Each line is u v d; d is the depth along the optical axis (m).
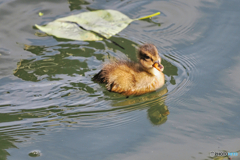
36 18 13.44
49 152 8.17
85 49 11.87
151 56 10.54
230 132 8.84
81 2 14.59
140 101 10.11
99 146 8.38
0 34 12.50
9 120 9.09
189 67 11.26
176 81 10.77
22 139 8.54
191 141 8.58
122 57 11.49
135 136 8.76
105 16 13.54
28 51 11.68
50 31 12.69
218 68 11.13
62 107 9.62
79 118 9.30
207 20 13.35
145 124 9.21
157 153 8.16
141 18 13.51
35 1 14.38
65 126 9.01
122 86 10.21
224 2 14.31
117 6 14.32
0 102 9.65
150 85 10.51
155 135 8.80
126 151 8.23
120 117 9.45
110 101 9.96
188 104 9.91
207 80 10.72
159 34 12.70
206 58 11.57
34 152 8.16
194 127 9.05
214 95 10.14
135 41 12.33
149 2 14.55
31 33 12.62
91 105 9.76
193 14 13.72
